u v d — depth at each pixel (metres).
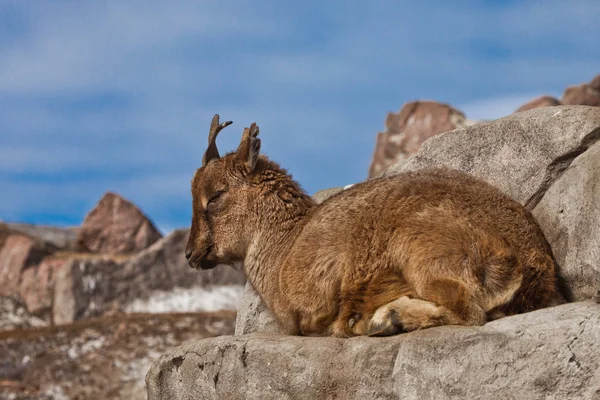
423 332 21.33
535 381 19.67
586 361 19.33
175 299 108.50
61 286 106.50
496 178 27.92
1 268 111.88
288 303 25.67
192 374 26.75
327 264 24.16
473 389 20.28
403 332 22.30
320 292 24.41
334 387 22.77
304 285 24.75
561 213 24.05
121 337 89.50
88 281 106.94
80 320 101.88
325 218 24.77
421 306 22.03
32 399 79.38
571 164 24.77
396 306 22.27
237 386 25.06
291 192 28.08
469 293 21.70
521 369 19.84
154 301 108.00
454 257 22.05
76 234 140.25
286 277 25.30
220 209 28.50
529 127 27.20
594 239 22.61
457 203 22.81
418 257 22.39
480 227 22.28
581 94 98.56
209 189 28.62
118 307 106.75
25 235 126.38
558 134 26.34
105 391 80.00
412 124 115.31
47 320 105.88
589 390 19.20
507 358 20.03
